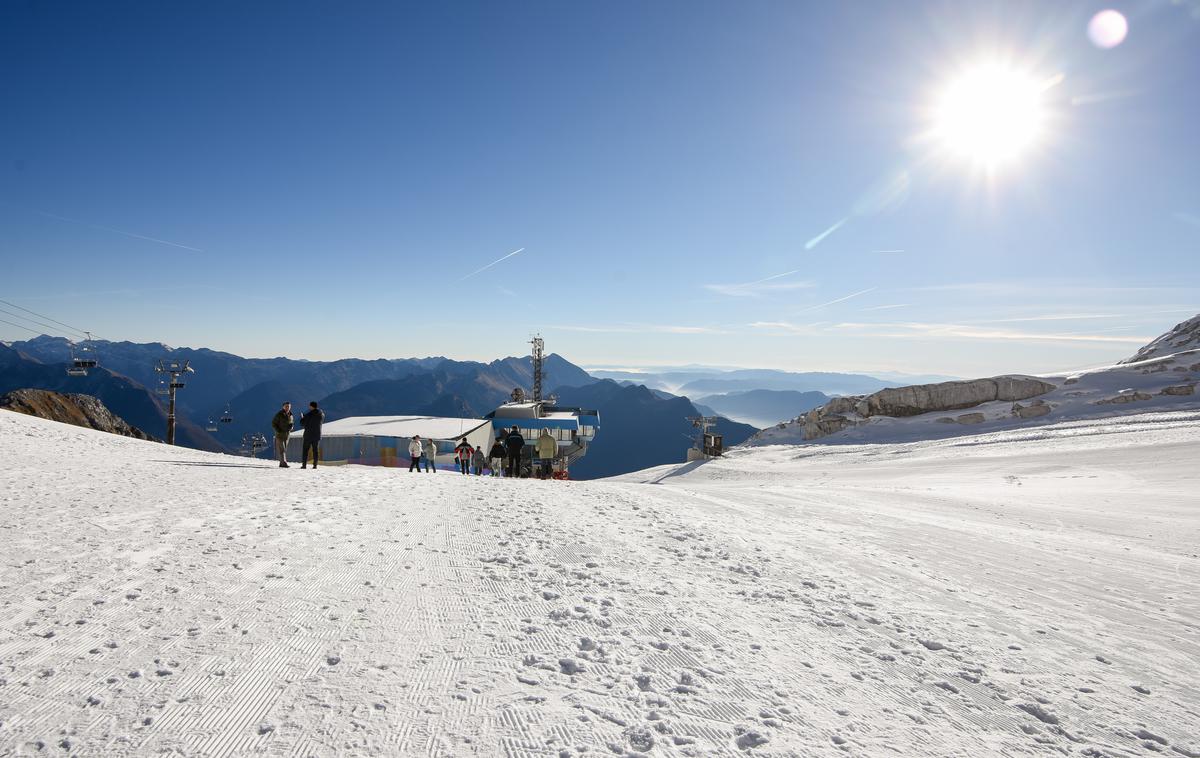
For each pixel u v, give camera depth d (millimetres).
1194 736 3520
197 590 4898
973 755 3117
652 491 15961
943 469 33344
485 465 40969
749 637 4652
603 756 2816
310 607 4656
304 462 17375
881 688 3910
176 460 17297
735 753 2930
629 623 4758
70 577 5039
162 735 2768
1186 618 6195
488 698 3338
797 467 43219
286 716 3004
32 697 3045
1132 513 16766
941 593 6566
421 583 5508
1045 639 5207
